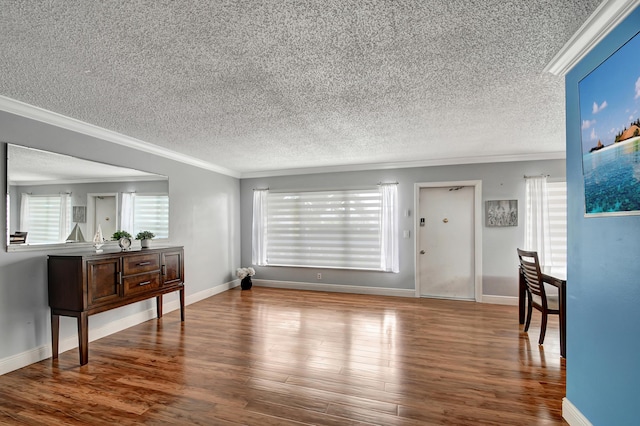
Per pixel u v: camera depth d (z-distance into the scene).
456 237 5.09
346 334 3.47
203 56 1.87
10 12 1.43
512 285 4.70
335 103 2.64
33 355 2.78
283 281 5.96
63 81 2.19
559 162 4.52
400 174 5.30
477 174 4.88
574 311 1.88
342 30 1.62
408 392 2.29
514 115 2.94
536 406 2.11
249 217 6.22
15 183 2.65
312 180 5.81
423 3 1.41
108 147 3.49
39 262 2.83
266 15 1.48
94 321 3.35
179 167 4.62
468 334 3.46
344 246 5.61
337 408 2.09
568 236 1.94
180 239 4.61
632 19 1.37
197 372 2.61
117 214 3.57
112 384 2.42
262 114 2.89
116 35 1.64
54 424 1.95
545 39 1.72
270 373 2.58
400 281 5.28
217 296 5.27
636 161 1.36
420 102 2.62
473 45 1.78
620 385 1.49
